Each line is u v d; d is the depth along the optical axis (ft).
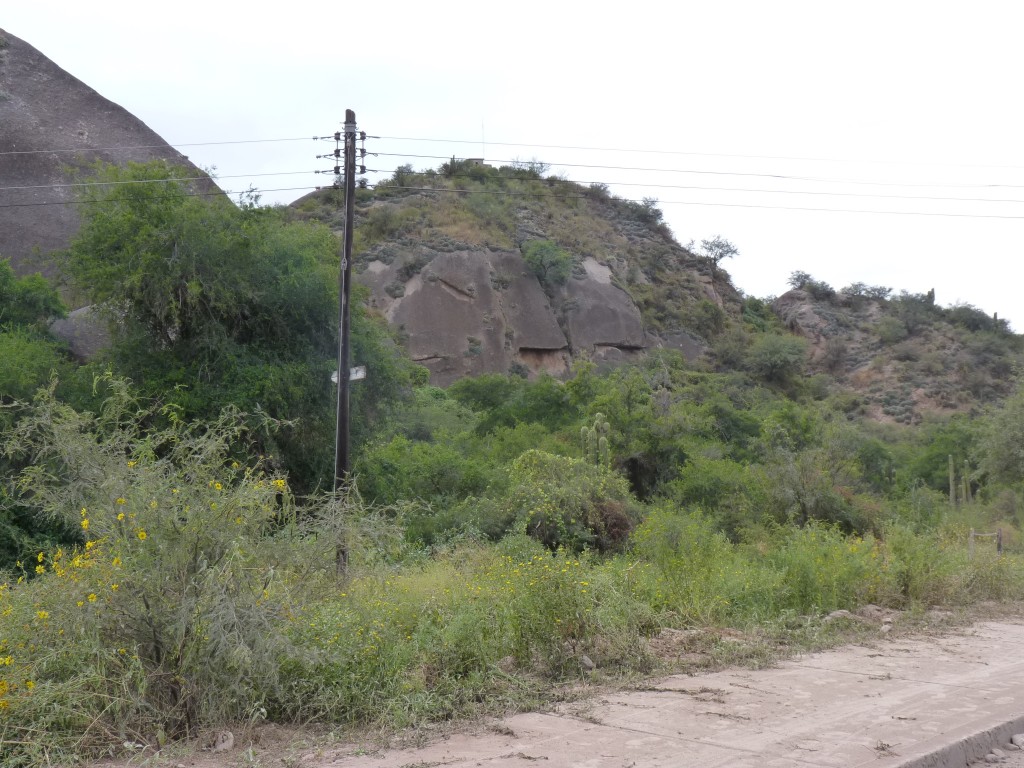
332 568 21.85
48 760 16.19
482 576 35.78
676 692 22.57
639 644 26.53
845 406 309.01
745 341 334.24
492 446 117.19
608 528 68.08
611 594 29.84
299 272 70.08
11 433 20.61
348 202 52.24
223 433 21.80
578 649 25.44
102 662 18.40
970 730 18.95
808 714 20.31
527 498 67.82
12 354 60.54
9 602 19.63
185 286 65.82
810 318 371.35
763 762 16.55
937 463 148.66
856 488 90.02
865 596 38.96
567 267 285.84
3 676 17.35
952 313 375.25
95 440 20.44
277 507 21.75
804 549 40.86
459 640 23.98
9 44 139.03
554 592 25.40
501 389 198.29
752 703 21.39
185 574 18.93
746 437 147.13
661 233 398.01
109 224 65.92
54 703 17.40
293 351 71.10
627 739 18.12
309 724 19.35
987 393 312.71
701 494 84.74
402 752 17.34
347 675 20.45
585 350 276.00
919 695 22.40
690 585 34.86
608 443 93.76
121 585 18.34
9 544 46.65
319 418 70.03
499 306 262.26
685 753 17.11
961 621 36.32
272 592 19.97
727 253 413.80
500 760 16.66
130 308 66.85
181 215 65.87
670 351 303.07
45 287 80.28
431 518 67.21
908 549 42.96
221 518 19.45
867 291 399.85
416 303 248.93
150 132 137.49
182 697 18.47
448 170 348.59
